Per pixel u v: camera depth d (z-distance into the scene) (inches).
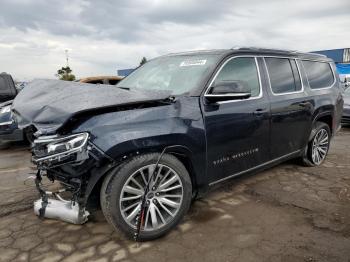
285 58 177.0
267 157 161.0
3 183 183.9
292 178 184.1
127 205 114.3
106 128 105.3
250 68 153.8
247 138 145.3
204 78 133.6
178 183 121.9
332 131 213.6
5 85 383.9
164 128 114.0
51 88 130.3
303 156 197.9
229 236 121.4
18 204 152.0
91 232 124.7
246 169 149.9
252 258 107.5
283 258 107.3
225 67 141.3
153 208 117.8
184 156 123.0
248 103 145.6
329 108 201.8
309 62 196.5
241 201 152.1
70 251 112.7
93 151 102.7
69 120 102.7
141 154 111.6
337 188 168.6
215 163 133.6
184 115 121.3
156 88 144.3
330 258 106.7
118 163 107.8
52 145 104.7
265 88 157.2
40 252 112.3
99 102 107.0
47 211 116.0
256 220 133.4
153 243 117.0
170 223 120.7
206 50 155.6
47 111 108.7
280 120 162.9
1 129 263.4
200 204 148.9
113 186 107.7
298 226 128.1
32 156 121.2
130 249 113.3
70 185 111.5
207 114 128.0
